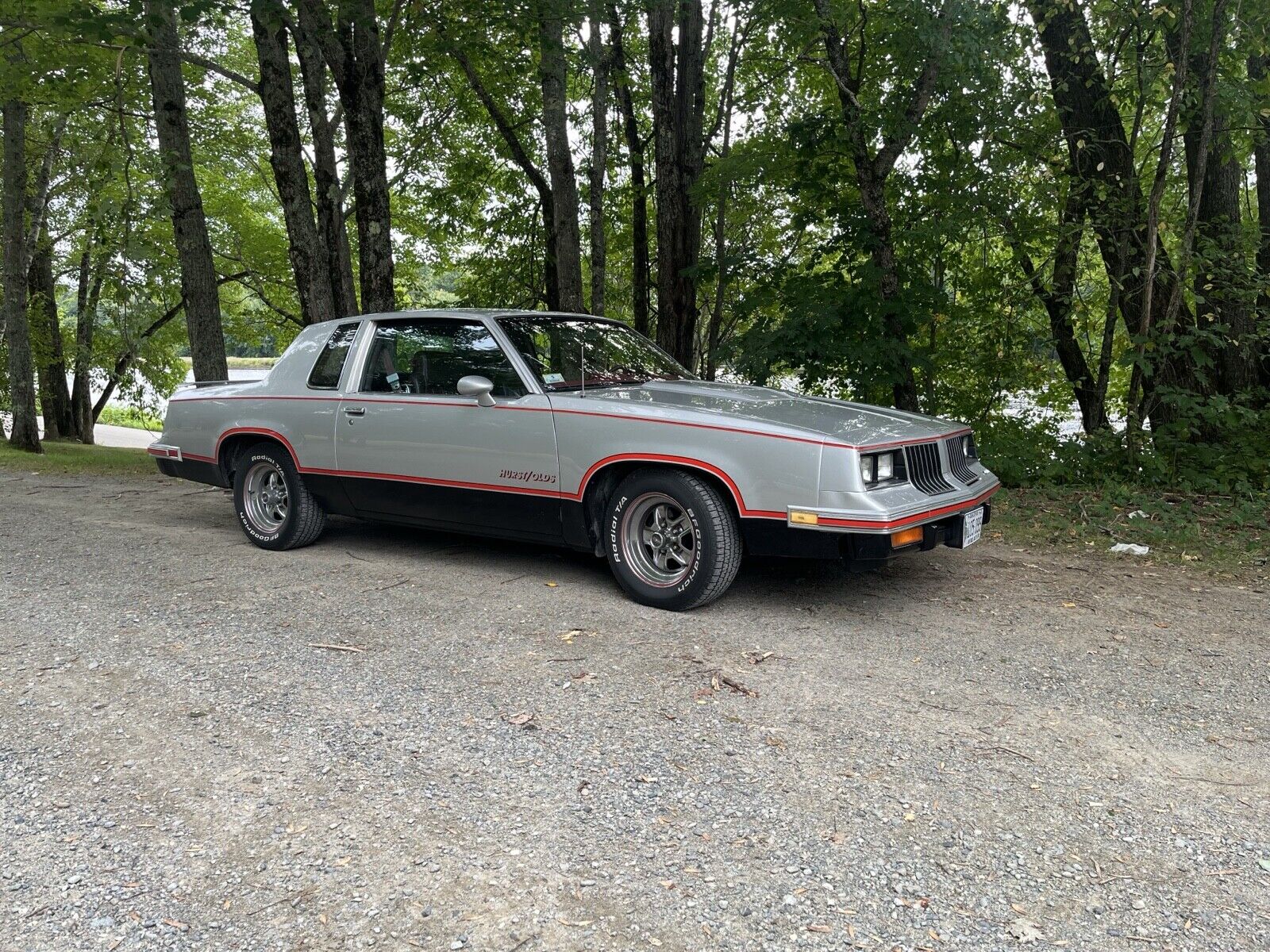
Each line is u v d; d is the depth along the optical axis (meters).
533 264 17.19
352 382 5.75
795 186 10.14
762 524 4.33
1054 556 5.94
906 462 4.41
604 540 4.93
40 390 25.94
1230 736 3.23
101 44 9.91
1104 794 2.81
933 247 9.82
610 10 10.98
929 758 3.04
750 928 2.16
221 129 18.00
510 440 5.06
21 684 3.65
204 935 2.14
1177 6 7.90
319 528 6.09
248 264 23.00
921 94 8.83
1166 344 8.36
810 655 4.01
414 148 16.42
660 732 3.22
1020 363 11.48
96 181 12.14
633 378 5.53
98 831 2.58
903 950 2.09
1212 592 5.14
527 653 4.03
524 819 2.65
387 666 3.87
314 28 9.98
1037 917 2.21
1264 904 2.27
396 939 2.12
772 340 9.39
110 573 5.43
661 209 13.52
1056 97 9.41
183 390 6.79
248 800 2.75
